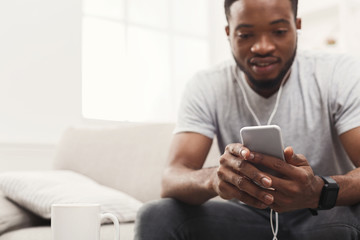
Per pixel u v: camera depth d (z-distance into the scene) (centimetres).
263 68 122
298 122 135
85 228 85
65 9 257
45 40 250
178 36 311
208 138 140
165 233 113
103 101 271
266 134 93
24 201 167
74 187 172
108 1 279
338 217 112
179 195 120
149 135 204
